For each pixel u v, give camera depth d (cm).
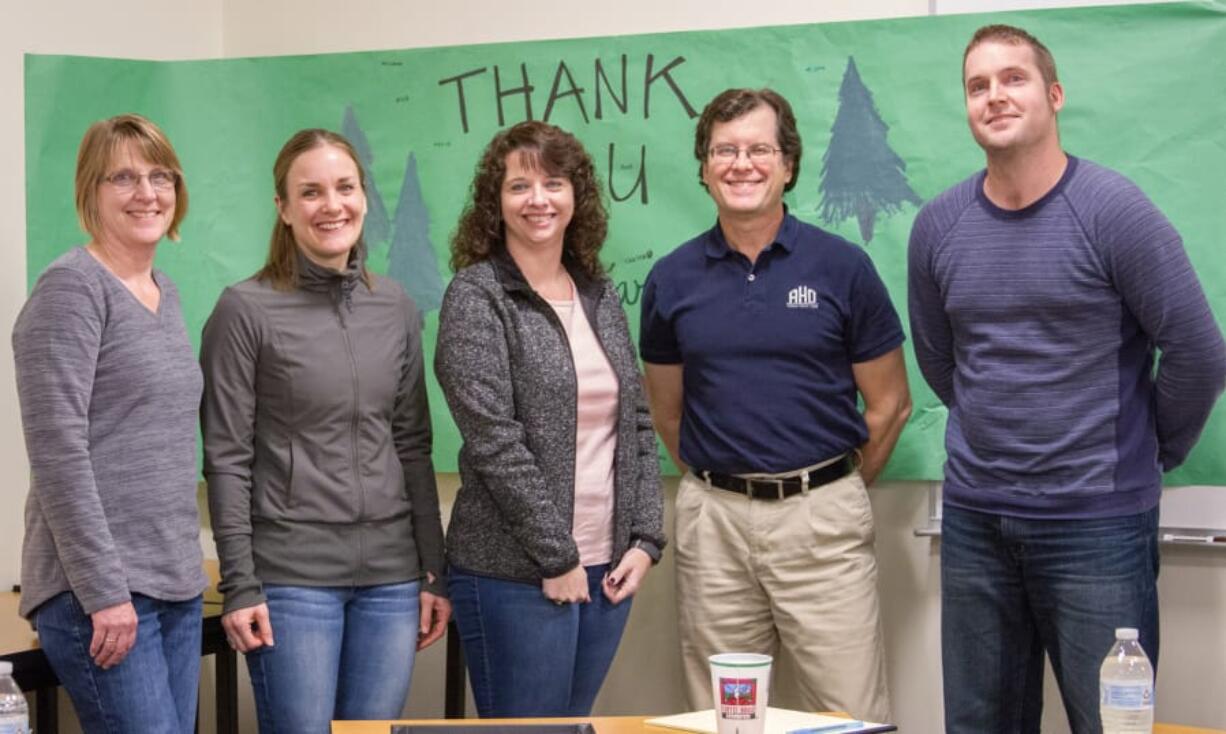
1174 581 305
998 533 257
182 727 248
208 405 258
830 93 321
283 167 263
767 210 286
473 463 258
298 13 368
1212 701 303
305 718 255
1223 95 296
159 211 243
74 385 229
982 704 263
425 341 347
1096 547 248
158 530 239
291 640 255
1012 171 249
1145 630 253
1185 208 298
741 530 293
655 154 332
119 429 236
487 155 269
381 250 349
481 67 343
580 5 346
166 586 239
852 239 321
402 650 265
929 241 263
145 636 238
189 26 371
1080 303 246
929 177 315
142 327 239
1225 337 296
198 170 354
